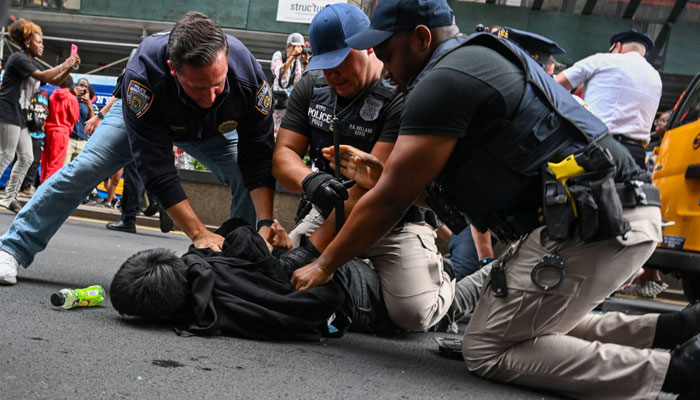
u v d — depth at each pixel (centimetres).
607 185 181
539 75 197
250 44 1301
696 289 483
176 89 256
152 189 268
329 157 248
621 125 411
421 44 205
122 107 278
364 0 1008
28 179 941
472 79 185
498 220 202
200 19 240
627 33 432
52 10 1353
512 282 199
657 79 423
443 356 248
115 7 1339
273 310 235
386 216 201
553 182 186
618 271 191
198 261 239
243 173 291
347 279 269
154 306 229
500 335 203
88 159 292
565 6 1169
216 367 190
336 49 250
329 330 261
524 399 191
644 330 209
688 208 456
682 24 1137
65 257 420
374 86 263
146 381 168
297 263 249
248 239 246
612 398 186
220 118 268
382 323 281
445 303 289
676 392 181
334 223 249
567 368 190
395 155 193
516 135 189
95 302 265
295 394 171
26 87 716
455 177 200
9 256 289
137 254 238
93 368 175
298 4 1261
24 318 225
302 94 283
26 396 146
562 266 190
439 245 681
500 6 1186
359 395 177
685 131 471
